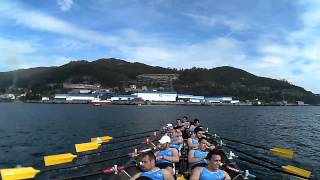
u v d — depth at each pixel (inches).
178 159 601.3
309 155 1173.1
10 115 3516.2
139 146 1173.7
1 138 1536.7
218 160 454.3
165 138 619.2
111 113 4010.8
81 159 951.0
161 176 452.8
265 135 1819.6
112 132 1797.5
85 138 1537.9
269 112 5482.3
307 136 1828.2
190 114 4094.5
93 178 737.0
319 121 3238.2
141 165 456.8
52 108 5890.8
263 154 1117.7
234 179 544.7
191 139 721.0
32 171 587.8
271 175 805.2
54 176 762.8
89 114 3742.6
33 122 2529.5
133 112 4352.9
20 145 1312.7
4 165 928.3
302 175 636.1
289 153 802.8
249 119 3282.5
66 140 1462.8
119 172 542.9
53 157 684.7
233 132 1935.3
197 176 464.1
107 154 1019.9
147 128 2032.5
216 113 4586.6
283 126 2502.5
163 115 3673.7
